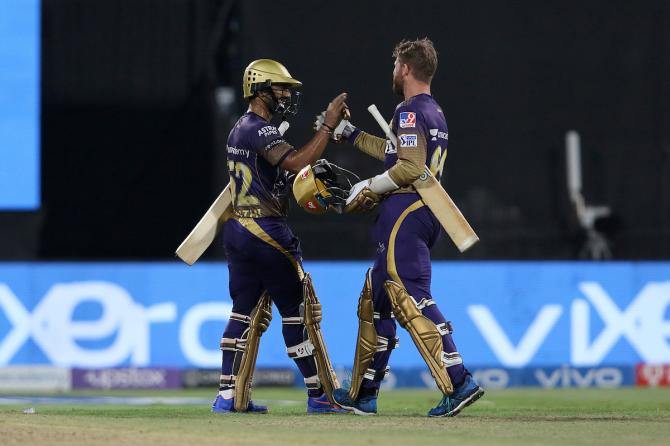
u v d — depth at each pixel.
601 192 39.56
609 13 39.28
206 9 37.91
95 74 37.75
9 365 37.56
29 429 16.98
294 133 37.88
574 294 39.72
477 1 38.69
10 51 37.53
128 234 38.09
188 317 38.34
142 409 25.22
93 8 37.72
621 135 39.50
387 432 16.89
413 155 19.89
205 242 22.45
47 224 37.84
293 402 30.94
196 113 37.94
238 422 18.69
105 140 37.84
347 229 38.78
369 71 38.12
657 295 40.12
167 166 37.97
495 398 33.28
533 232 39.38
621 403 30.28
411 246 20.17
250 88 21.83
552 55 39.06
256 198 21.52
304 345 22.14
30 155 37.69
